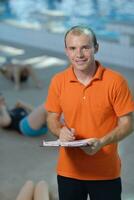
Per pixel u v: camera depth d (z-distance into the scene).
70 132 1.92
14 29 8.89
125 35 7.50
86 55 1.84
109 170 2.03
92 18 8.92
